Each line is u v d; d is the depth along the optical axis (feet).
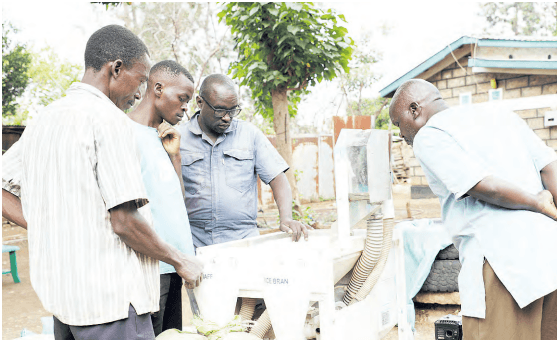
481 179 6.40
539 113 27.61
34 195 5.99
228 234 9.86
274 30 20.58
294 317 6.90
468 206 6.84
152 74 8.41
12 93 69.21
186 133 9.96
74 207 5.70
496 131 6.93
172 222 7.99
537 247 6.35
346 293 7.82
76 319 5.71
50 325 10.64
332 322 6.64
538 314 6.40
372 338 7.70
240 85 23.48
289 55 20.85
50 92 75.15
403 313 8.61
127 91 6.48
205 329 7.18
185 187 9.91
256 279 7.15
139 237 5.95
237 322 7.35
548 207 6.45
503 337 6.49
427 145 6.94
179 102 8.40
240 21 21.17
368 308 7.60
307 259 6.78
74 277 5.69
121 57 6.23
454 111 7.13
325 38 21.52
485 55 34.86
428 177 7.27
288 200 9.81
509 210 6.58
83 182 5.70
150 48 72.84
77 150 5.68
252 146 10.07
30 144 6.12
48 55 77.56
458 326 9.73
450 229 7.17
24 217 6.72
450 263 13.88
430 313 14.19
